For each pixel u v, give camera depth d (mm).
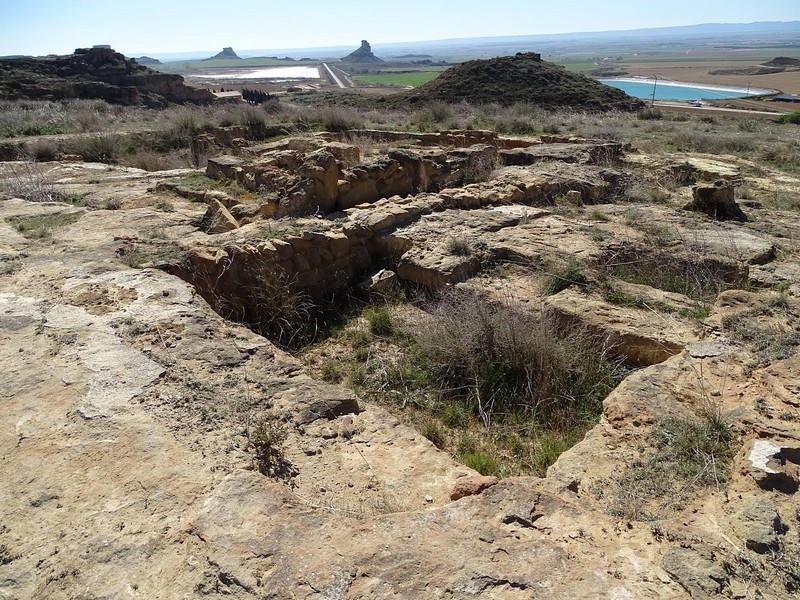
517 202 8977
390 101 36281
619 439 3324
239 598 2109
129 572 2244
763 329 4266
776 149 15141
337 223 7230
